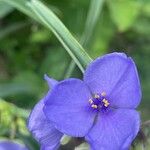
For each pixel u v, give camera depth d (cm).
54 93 16
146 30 33
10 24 33
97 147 16
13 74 34
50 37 33
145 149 17
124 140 16
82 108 17
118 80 17
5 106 23
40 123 16
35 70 34
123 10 31
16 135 22
